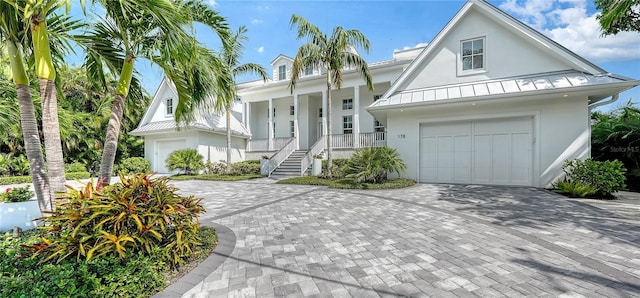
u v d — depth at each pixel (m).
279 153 16.72
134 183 3.37
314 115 20.22
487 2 10.06
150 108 19.58
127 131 20.98
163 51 4.29
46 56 3.67
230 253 3.71
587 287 2.69
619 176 7.24
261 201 7.77
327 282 2.87
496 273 3.02
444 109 10.66
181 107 5.43
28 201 4.98
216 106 5.63
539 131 9.29
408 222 5.21
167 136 18.83
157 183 3.61
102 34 4.52
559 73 9.21
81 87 18.20
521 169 9.70
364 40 11.92
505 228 4.71
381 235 4.44
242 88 20.28
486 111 10.02
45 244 2.72
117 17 3.95
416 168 11.19
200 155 16.88
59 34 4.32
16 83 3.90
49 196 4.04
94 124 18.45
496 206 6.50
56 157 3.76
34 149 4.00
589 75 8.63
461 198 7.61
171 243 3.13
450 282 2.83
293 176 15.10
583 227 4.71
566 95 8.62
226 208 6.82
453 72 10.79
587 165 7.82
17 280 2.18
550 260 3.34
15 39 3.81
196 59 4.35
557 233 4.40
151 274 2.65
